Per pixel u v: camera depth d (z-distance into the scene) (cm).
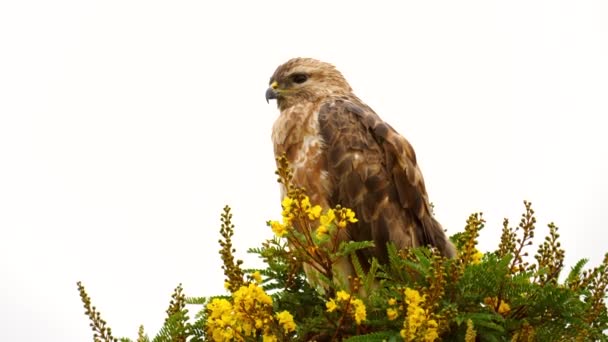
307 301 994
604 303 984
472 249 952
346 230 1356
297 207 920
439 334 875
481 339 920
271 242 973
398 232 1355
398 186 1385
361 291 927
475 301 918
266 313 879
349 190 1379
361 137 1414
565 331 926
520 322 927
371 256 1341
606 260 999
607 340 975
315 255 941
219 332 902
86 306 933
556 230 1009
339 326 880
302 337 905
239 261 920
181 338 955
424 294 846
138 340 942
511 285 920
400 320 884
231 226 922
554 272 998
